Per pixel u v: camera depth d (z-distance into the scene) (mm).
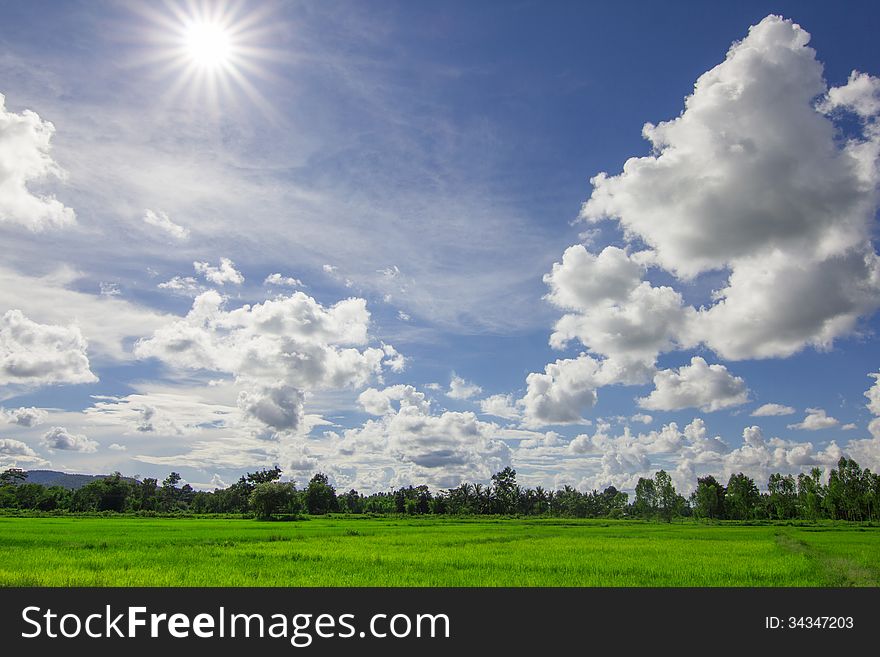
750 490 129000
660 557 34938
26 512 110750
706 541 50594
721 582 26203
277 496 104312
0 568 28031
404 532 62844
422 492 150750
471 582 25625
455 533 61125
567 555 36031
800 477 125438
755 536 60969
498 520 111250
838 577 28875
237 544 42469
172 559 32594
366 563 31766
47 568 28156
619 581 26141
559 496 156250
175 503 145625
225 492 140250
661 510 130500
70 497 130875
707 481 142250
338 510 142750
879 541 52281
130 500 130375
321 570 28812
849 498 112750
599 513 153000
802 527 88062
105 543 39812
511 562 32031
